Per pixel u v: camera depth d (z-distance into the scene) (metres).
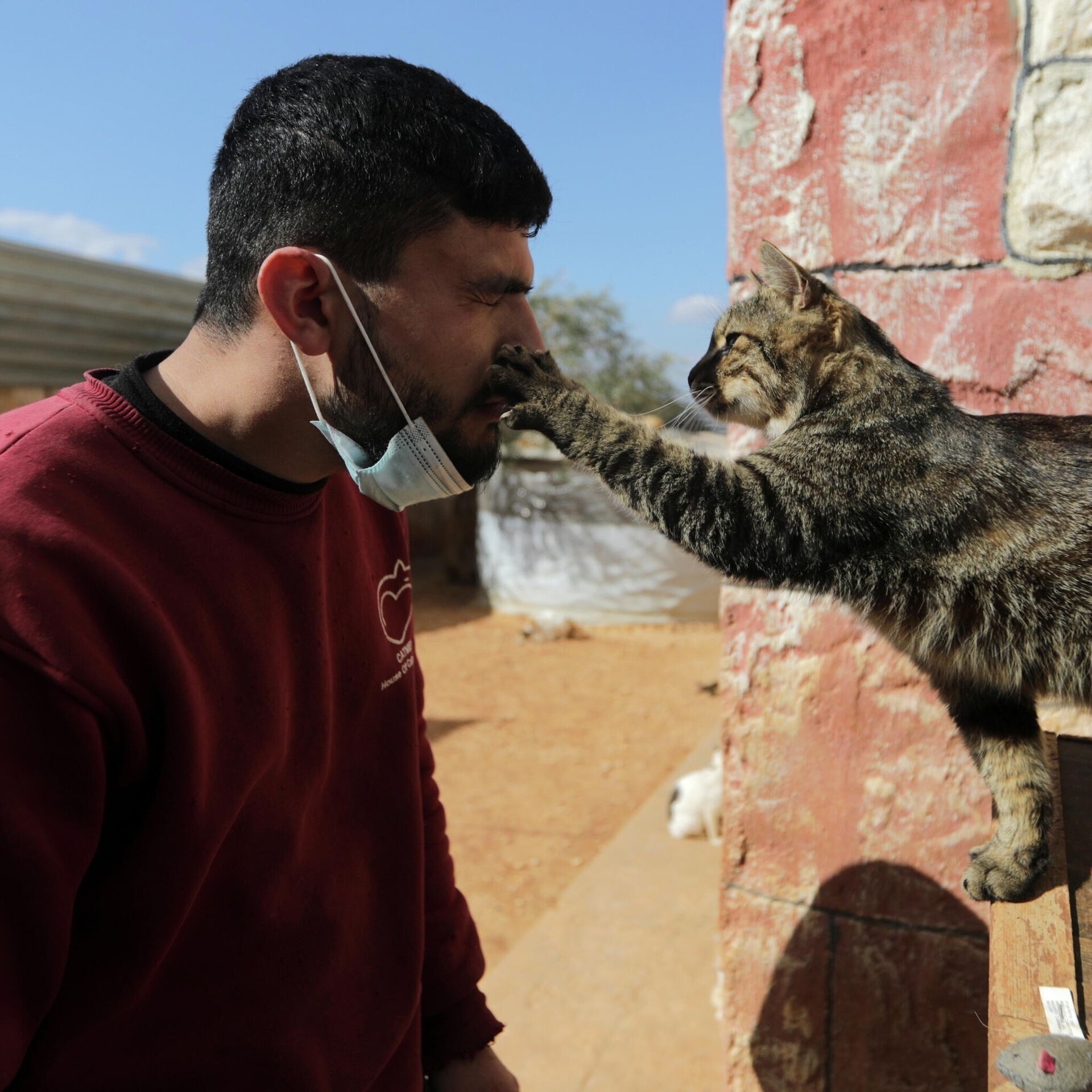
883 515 1.86
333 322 1.16
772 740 2.43
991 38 2.00
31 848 0.93
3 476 1.03
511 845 5.73
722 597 2.45
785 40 2.18
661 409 2.45
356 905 1.38
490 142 1.18
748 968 2.54
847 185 2.18
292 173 1.12
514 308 1.31
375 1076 1.35
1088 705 1.91
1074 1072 1.03
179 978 1.15
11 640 0.94
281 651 1.24
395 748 1.49
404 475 1.27
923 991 2.35
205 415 1.21
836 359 2.08
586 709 8.49
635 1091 3.21
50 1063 1.07
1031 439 1.93
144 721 1.05
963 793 2.25
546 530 11.91
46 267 8.39
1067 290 2.01
